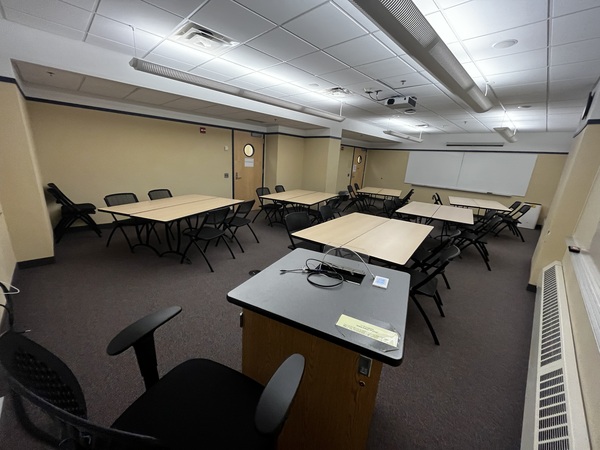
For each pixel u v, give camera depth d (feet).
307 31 7.75
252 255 12.25
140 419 2.72
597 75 9.48
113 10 7.06
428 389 5.35
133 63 8.04
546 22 6.55
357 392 3.12
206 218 10.66
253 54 9.66
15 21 7.89
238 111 17.06
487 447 4.27
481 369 5.98
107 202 12.19
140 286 8.77
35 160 10.14
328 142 23.35
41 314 7.02
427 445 4.24
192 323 6.98
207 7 6.75
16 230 9.12
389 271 4.67
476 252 14.97
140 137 15.90
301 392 3.50
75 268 9.84
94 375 5.20
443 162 28.86
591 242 6.57
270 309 3.34
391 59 9.39
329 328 3.01
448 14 6.47
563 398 3.61
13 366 1.69
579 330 4.58
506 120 18.40
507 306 8.91
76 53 9.32
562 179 11.50
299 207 21.83
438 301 8.02
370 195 28.91
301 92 14.79
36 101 12.15
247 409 2.90
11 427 3.88
